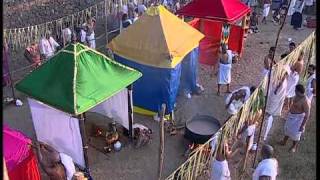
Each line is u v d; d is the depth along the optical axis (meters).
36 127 10.26
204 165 8.72
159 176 8.23
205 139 10.23
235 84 14.06
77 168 10.02
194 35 12.09
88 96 9.33
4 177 4.79
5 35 15.00
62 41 16.16
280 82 11.04
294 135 10.41
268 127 10.55
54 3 20.58
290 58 11.84
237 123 9.14
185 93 13.17
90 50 9.94
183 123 11.88
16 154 8.17
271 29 18.77
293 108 10.23
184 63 12.67
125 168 10.23
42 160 8.73
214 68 14.59
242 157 10.29
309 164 10.28
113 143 10.83
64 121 9.51
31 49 14.46
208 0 14.20
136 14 17.52
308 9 20.05
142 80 11.63
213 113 12.48
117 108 11.01
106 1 18.09
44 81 9.67
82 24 16.80
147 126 11.77
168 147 10.91
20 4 19.81
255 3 20.45
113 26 18.41
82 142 9.50
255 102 9.70
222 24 14.03
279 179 9.83
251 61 15.61
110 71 10.06
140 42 11.41
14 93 12.81
